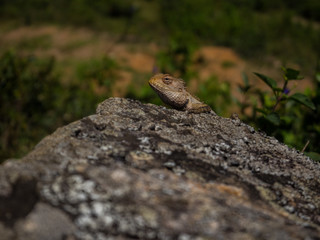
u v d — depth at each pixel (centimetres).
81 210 354
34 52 2883
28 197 360
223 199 407
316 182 511
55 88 1512
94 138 492
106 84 1546
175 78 759
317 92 924
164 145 500
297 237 353
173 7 3666
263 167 515
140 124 552
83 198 365
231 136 594
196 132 571
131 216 356
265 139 615
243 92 957
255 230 354
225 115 800
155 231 348
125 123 544
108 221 350
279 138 817
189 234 347
